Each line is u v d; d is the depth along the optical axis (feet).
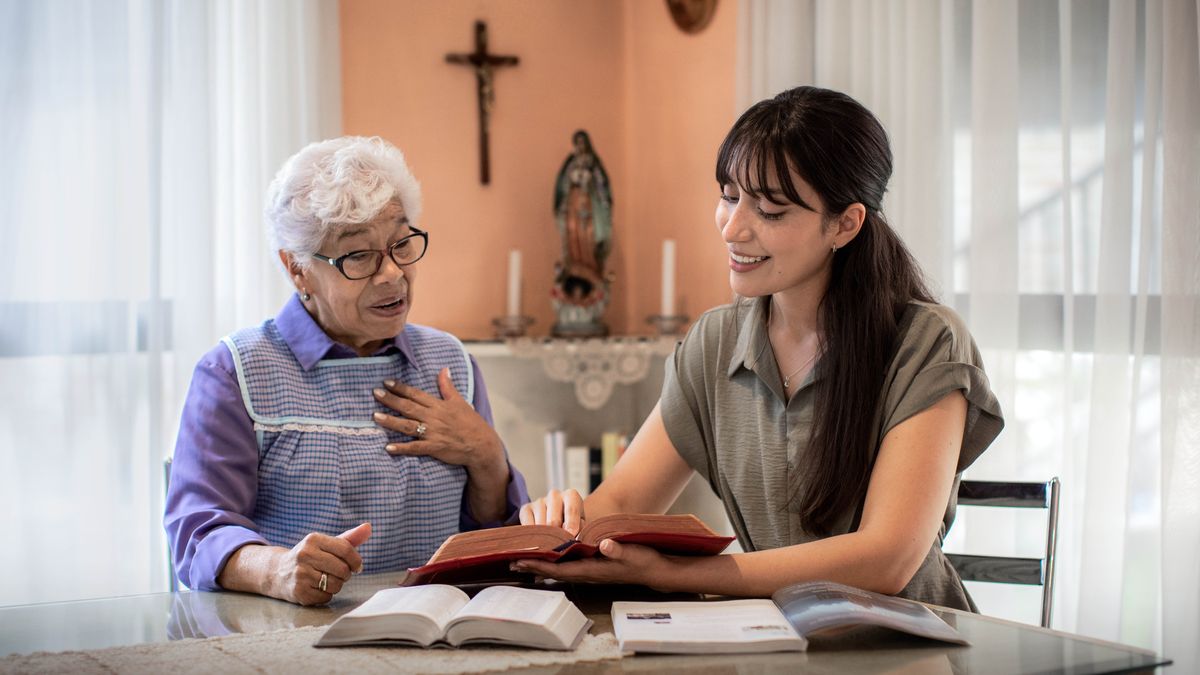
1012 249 8.10
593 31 12.52
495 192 12.00
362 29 11.26
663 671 3.50
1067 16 7.70
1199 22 6.64
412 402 5.87
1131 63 7.22
